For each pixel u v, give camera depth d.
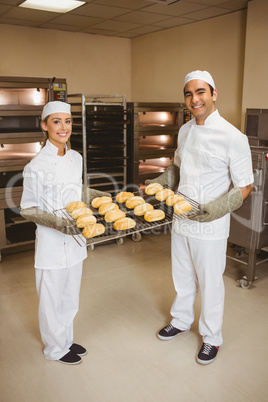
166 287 3.31
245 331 2.64
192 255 2.31
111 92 6.13
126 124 4.61
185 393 2.04
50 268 2.05
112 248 4.24
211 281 2.26
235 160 2.10
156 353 2.40
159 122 5.21
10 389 2.07
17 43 5.18
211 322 2.30
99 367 2.26
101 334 2.61
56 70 5.55
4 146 4.14
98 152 4.32
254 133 3.84
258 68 3.92
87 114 4.11
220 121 2.17
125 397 2.01
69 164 2.10
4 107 3.53
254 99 4.01
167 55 5.43
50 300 2.12
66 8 4.25
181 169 2.36
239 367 2.26
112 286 3.33
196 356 2.37
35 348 2.45
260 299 3.10
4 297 3.14
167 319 2.80
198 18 4.68
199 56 4.90
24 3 4.04
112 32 5.62
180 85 5.29
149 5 4.09
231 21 4.38
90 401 1.98
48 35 5.38
